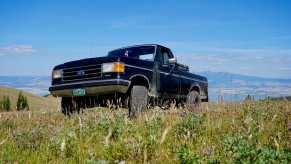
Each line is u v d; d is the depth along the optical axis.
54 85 11.16
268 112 9.09
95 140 6.12
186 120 7.09
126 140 5.38
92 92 10.21
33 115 10.39
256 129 6.77
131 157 4.98
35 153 5.20
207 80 14.59
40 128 6.71
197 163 4.52
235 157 4.61
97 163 4.45
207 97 14.40
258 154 4.59
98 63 10.24
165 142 5.80
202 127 6.87
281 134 6.30
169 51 12.31
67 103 11.33
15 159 4.89
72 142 5.53
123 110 8.62
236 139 5.12
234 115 8.69
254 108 9.64
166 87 11.69
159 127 6.86
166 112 8.72
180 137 6.10
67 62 11.24
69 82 10.80
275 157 4.53
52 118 10.02
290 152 4.86
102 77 10.07
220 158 4.67
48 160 4.98
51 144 5.48
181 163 4.62
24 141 5.80
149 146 5.20
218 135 6.37
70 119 9.01
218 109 9.36
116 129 6.45
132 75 10.25
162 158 4.92
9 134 6.27
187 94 13.00
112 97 10.52
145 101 10.55
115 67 9.96
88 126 6.95
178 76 12.42
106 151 5.21
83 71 10.53
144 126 6.90
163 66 11.66
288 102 10.98
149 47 11.66
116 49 12.41
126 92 10.27
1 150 5.19
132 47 12.05
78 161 4.89
